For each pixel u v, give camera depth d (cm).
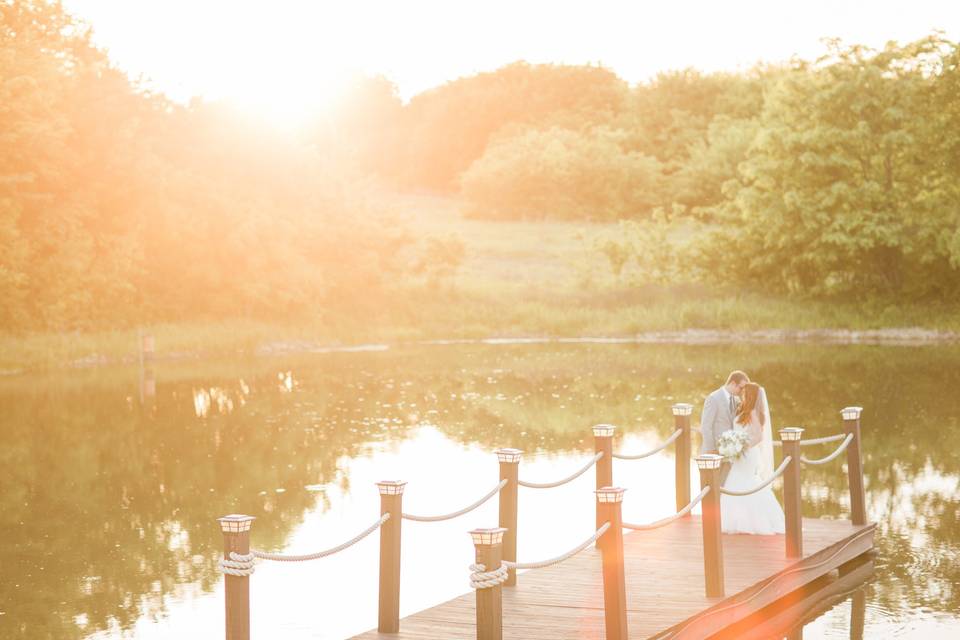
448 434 2116
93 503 1548
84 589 1105
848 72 4731
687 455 1330
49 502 1561
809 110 4841
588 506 1490
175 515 1454
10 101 4100
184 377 3372
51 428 2291
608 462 1174
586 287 5438
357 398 2722
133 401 2750
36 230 4212
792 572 1048
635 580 1016
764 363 3359
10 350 3809
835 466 1698
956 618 963
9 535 1357
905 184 4800
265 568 1189
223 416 2431
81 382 3275
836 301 4866
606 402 2533
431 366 3553
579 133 10238
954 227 4597
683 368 3272
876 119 4725
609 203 9050
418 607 1025
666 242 5372
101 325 4366
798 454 1091
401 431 2166
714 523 955
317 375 3334
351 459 1853
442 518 923
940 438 1894
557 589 1005
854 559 1177
